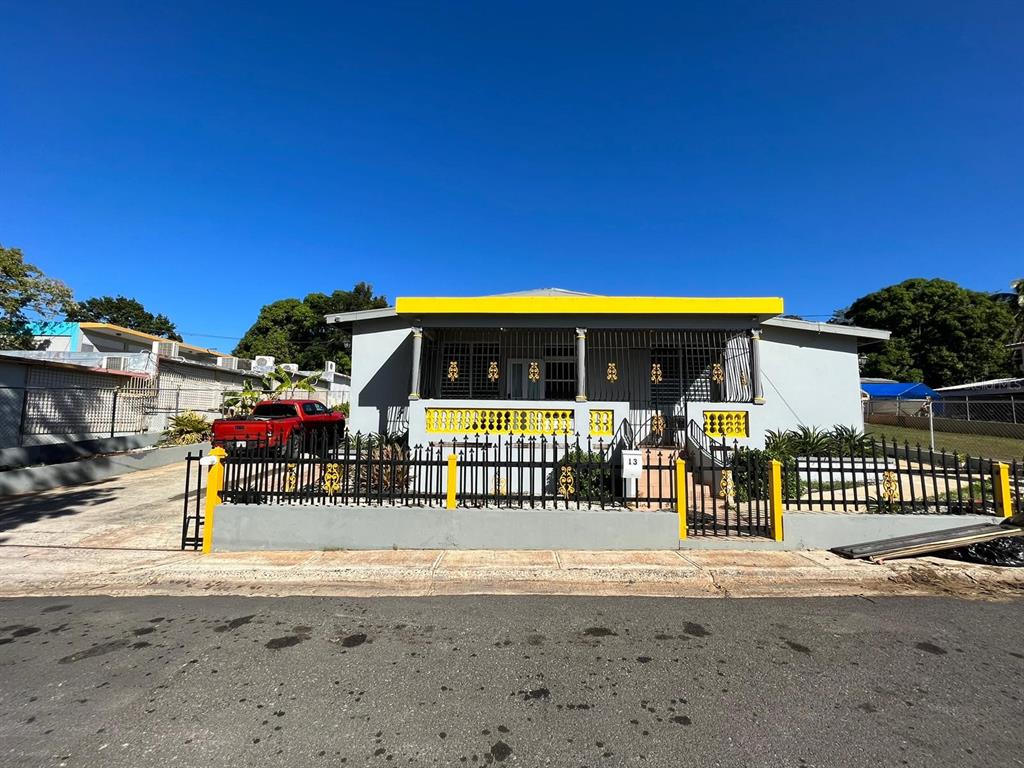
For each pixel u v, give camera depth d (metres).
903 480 10.59
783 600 4.88
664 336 12.51
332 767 2.52
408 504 6.77
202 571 5.66
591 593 5.08
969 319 30.94
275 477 6.86
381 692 3.23
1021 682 3.34
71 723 2.88
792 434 11.91
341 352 46.38
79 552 6.47
